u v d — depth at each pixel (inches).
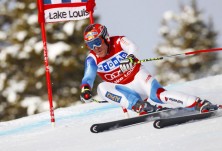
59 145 633.0
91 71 740.7
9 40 3432.6
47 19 876.0
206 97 1010.1
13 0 3523.6
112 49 735.1
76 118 936.3
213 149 451.2
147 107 716.7
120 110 932.6
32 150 631.2
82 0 896.9
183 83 1290.6
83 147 589.3
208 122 602.5
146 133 605.9
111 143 581.6
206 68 3971.5
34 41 3326.8
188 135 540.4
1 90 3275.1
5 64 3297.2
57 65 3152.1
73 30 3201.3
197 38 4065.0
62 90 3169.3
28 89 3235.7
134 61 730.2
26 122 1011.9
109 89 732.0
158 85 730.8
